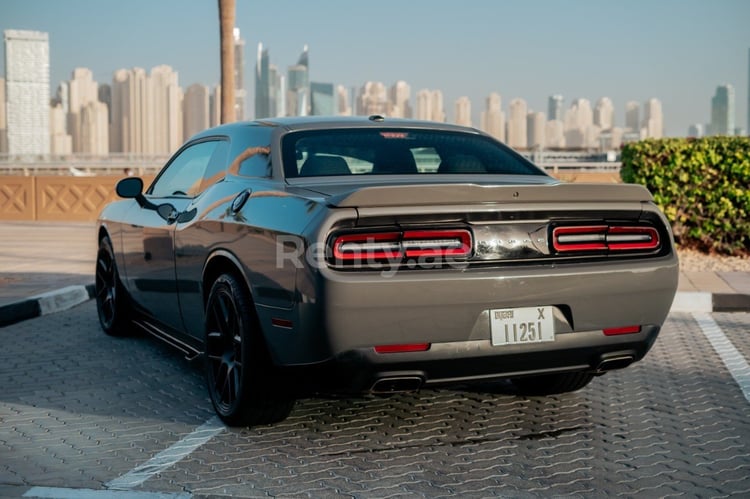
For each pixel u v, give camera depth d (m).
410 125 4.87
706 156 11.01
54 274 9.44
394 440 4.03
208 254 4.42
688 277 9.33
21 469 3.61
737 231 11.20
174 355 5.99
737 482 3.48
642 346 4.02
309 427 4.23
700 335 6.84
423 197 3.53
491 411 4.55
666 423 4.36
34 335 6.70
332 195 3.70
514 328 3.66
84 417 4.45
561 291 3.70
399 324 3.49
